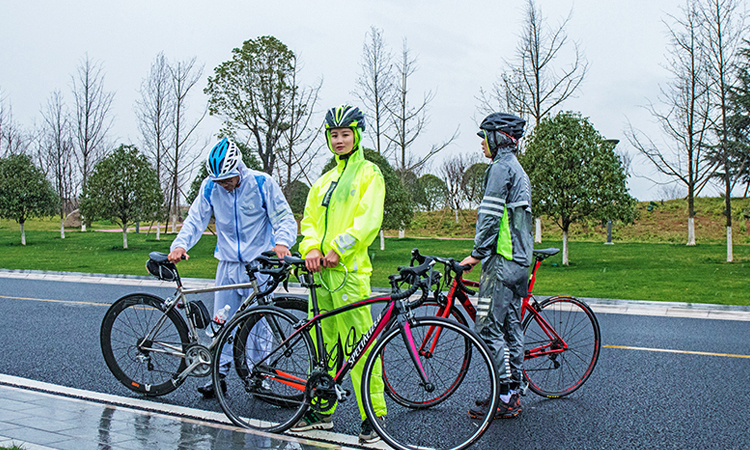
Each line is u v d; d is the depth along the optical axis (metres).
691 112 17.66
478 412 3.13
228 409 3.34
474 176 35.38
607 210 14.48
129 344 3.86
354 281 3.16
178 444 2.81
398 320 3.08
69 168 34.75
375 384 3.10
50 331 6.12
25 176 23.47
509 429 3.38
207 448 2.77
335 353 3.21
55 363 4.75
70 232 32.94
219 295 3.75
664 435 3.26
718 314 7.54
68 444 2.71
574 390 4.07
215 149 3.75
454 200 36.50
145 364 3.82
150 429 3.01
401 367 3.42
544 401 3.94
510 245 3.49
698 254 18.67
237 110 21.52
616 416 3.60
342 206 3.21
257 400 3.61
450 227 35.78
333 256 3.07
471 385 3.64
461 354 3.57
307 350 3.23
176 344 3.71
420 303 3.14
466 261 3.57
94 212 21.34
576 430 3.35
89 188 21.94
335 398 3.16
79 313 7.28
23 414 3.17
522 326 3.97
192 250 20.78
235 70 21.20
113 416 3.21
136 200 21.66
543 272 13.58
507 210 3.52
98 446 2.71
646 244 23.80
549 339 4.04
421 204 40.50
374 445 3.04
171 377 3.74
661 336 6.11
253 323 3.39
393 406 3.67
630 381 4.39
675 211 31.86
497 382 3.00
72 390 3.93
